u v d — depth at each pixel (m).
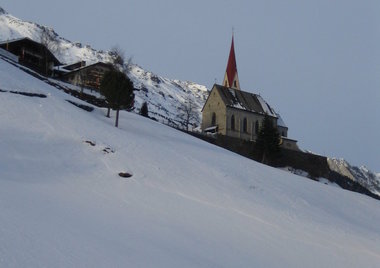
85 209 25.42
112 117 61.84
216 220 28.78
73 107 55.03
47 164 35.75
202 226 26.86
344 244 28.95
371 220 41.81
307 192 44.69
